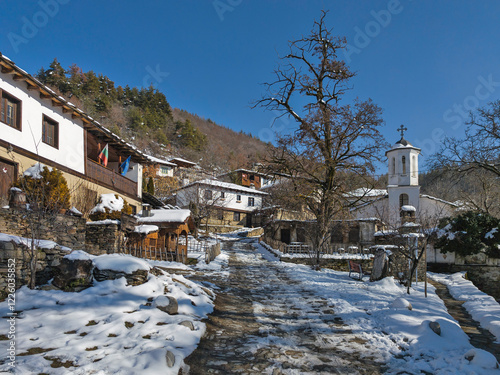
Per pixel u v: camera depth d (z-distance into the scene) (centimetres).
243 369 646
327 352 754
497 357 771
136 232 1712
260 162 2494
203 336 790
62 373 525
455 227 2442
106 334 693
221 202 4828
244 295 1274
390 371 666
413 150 3900
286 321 973
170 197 4812
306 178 2328
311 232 3003
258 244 3528
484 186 3072
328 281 1677
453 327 924
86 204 1803
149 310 837
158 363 577
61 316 748
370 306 1159
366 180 2314
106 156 2041
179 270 1597
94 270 956
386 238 2308
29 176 1330
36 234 963
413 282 1800
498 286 2314
